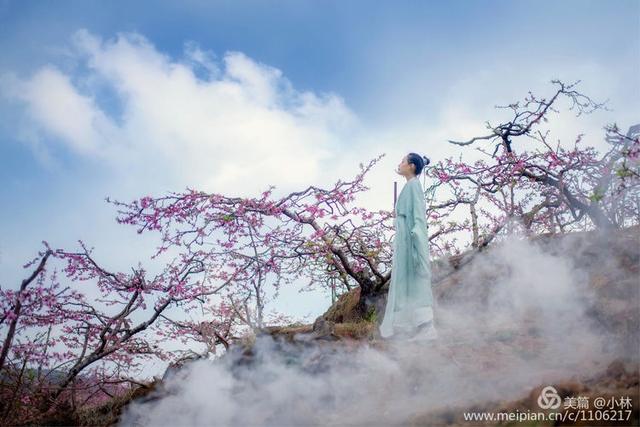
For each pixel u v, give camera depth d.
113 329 8.05
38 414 6.98
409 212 7.18
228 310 9.26
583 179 9.23
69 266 7.83
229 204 8.51
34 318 7.24
